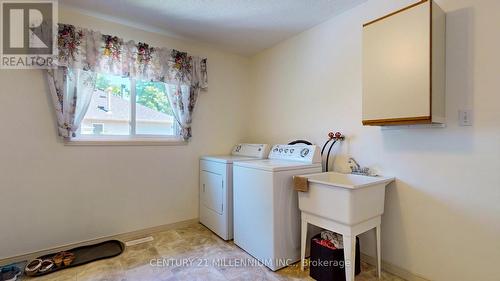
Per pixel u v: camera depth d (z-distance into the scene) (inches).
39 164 81.6
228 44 117.3
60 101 82.1
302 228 75.9
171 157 109.2
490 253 57.5
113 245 91.3
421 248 68.9
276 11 87.1
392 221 74.9
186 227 111.7
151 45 103.2
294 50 107.9
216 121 123.0
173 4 82.4
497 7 56.2
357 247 73.9
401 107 63.6
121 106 98.7
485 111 57.9
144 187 102.4
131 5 82.9
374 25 69.5
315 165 86.9
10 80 77.2
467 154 60.5
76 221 88.4
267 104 123.1
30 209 80.4
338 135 88.0
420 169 68.7
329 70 93.0
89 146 90.1
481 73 58.4
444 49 63.4
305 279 71.6
